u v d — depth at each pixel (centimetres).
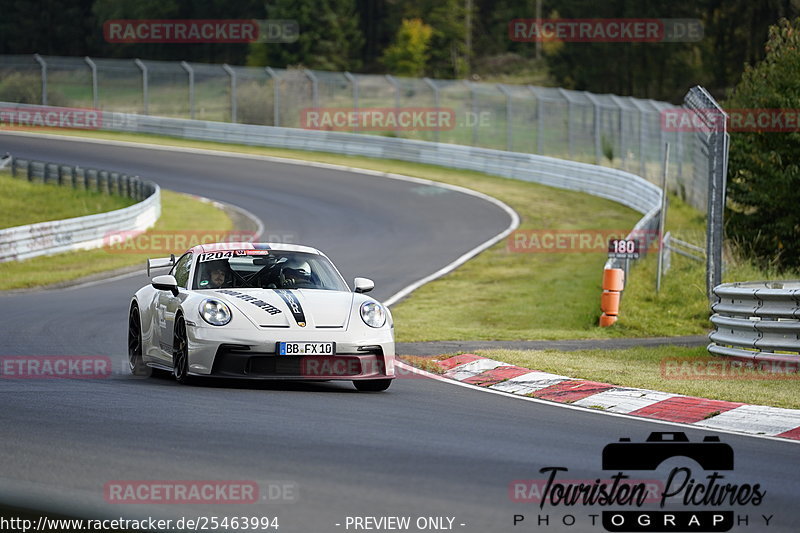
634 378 4009
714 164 6319
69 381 3697
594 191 13812
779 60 8094
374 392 3638
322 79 19525
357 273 8481
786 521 2023
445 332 5625
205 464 2309
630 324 6119
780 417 3284
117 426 2739
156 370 4069
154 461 2330
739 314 4678
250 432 2691
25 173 14450
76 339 5062
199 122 19900
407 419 3017
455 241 10462
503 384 3984
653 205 11231
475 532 1859
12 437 2580
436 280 8156
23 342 4875
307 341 3494
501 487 2183
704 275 7256
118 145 18812
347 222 11850
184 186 14688
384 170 16312
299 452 2453
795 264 8056
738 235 8225
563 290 7581
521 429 2925
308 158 17650
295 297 3684
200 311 3547
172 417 2891
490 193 13925
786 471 2486
